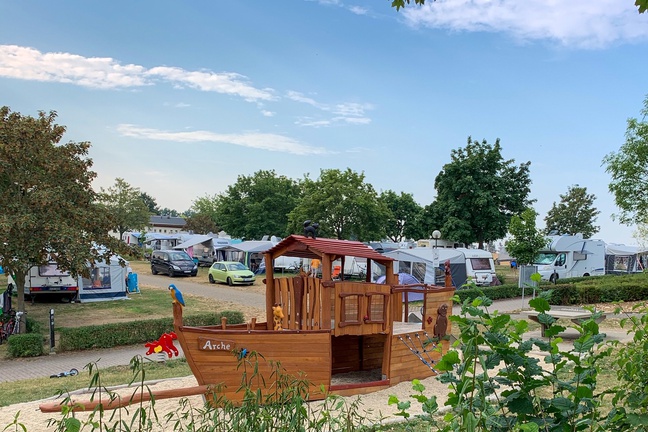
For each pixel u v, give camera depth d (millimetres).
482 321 2516
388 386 8898
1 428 6863
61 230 16359
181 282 35312
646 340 3152
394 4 6121
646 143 24953
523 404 2422
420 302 24484
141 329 15781
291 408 3398
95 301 25266
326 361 8078
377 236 40250
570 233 60094
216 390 4918
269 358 7613
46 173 17141
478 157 40312
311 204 40094
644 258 41500
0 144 16031
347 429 3605
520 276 23047
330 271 8430
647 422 2449
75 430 2855
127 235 69438
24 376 11844
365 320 8672
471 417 2209
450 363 2496
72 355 14195
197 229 74500
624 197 25906
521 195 41188
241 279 33000
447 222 40156
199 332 7176
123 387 9273
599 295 23734
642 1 5039
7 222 15336
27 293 24125
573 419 2465
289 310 8906
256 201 54250
